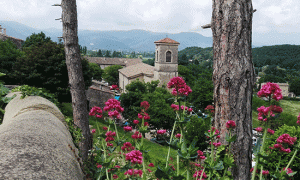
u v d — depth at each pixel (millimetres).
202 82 26094
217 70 3207
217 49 3197
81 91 7348
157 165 2594
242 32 3020
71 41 7156
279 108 2398
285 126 6598
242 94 3029
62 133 3480
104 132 4035
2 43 23547
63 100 18969
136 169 3387
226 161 2471
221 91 3148
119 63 97562
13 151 1885
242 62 3029
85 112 7375
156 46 39344
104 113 3850
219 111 3188
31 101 5617
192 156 2262
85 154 6559
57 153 2301
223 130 3105
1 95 7320
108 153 3617
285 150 2771
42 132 2816
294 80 109812
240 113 3021
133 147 3641
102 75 76250
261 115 2535
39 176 1600
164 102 23266
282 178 2527
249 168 3045
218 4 3135
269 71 164875
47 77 17906
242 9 3006
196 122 9828
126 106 27031
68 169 2109
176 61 38469
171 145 2684
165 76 38438
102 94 31484
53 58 17531
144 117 3748
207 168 2525
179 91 2941
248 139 3037
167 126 21828
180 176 2225
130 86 34562
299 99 90875
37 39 35625
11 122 3348
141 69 49094
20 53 24375
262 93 2490
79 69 7344
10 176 1443
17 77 18062
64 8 7012
